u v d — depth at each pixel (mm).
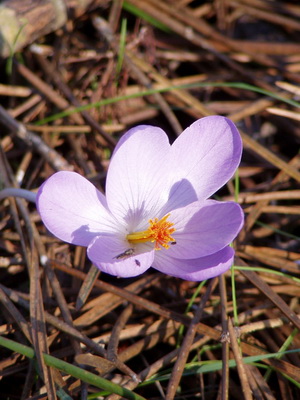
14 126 379
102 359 308
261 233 373
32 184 375
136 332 329
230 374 332
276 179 383
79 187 314
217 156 326
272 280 348
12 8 390
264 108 408
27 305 330
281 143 415
